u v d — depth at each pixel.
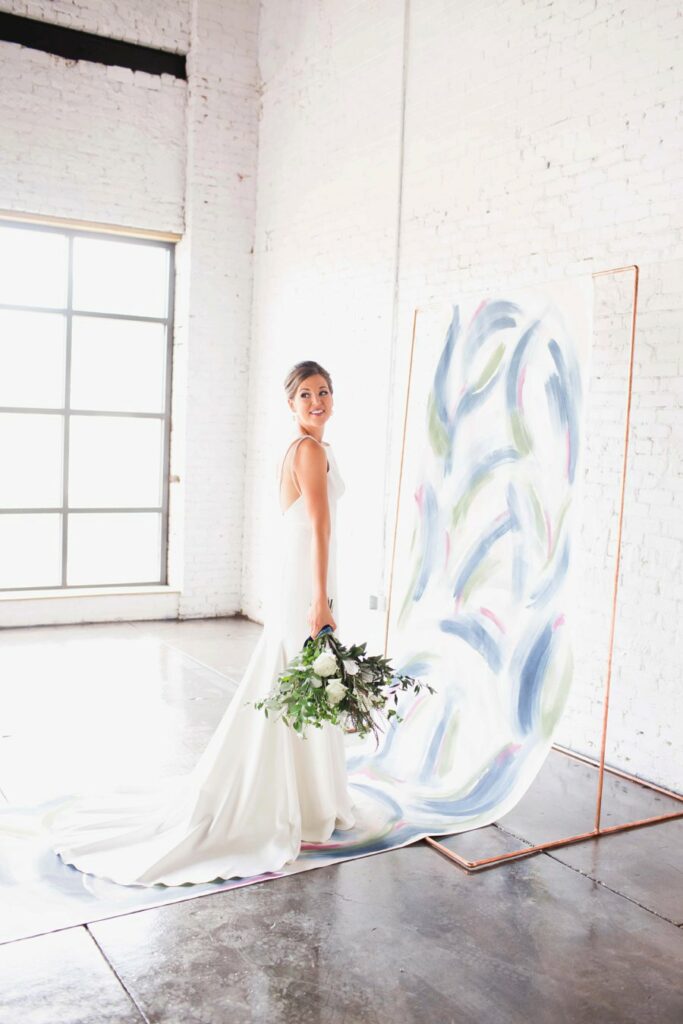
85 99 6.95
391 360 5.89
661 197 4.08
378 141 6.02
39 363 7.25
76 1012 2.29
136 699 5.20
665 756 4.07
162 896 2.90
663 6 4.05
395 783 3.99
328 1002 2.38
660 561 4.10
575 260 4.53
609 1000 2.44
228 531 7.75
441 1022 2.31
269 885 3.01
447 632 4.18
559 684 3.62
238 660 6.21
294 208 7.04
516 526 3.94
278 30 7.19
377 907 2.89
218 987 2.43
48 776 3.95
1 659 5.98
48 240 7.15
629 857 3.35
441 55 5.43
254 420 7.66
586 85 4.45
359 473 6.18
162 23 7.13
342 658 3.15
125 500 7.67
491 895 3.01
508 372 4.07
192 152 7.32
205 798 3.23
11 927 2.69
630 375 3.63
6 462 7.25
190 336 7.46
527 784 3.60
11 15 6.62
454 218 5.34
